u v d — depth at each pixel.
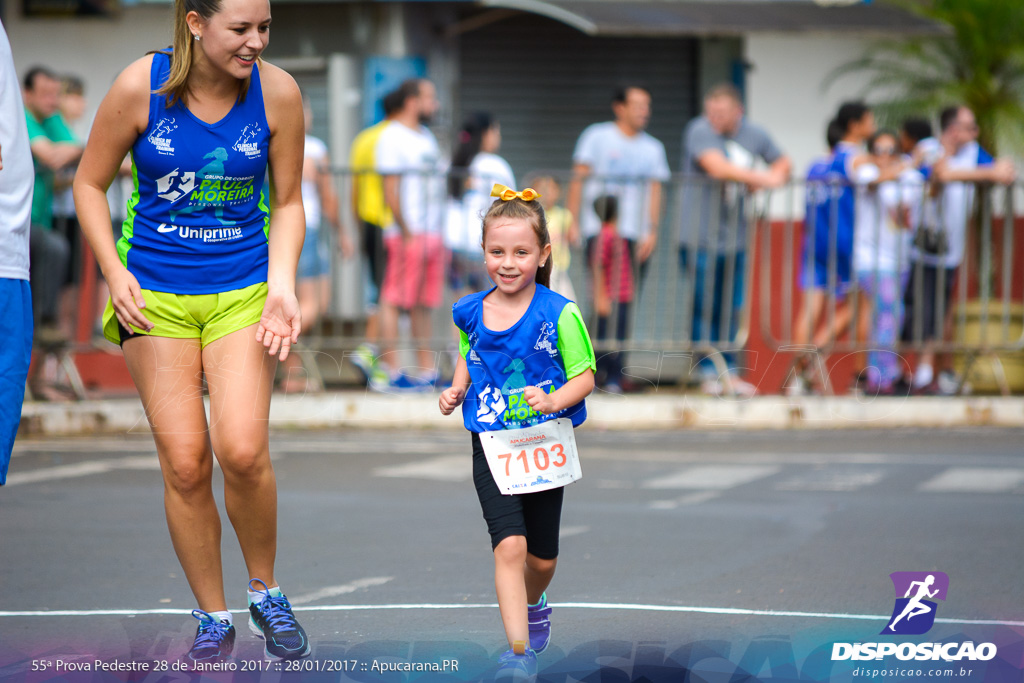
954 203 30.20
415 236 29.00
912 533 17.33
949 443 26.86
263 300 11.23
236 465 10.90
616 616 12.84
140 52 41.53
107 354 32.44
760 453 25.25
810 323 29.92
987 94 44.38
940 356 31.55
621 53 41.94
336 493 20.42
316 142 29.67
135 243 11.07
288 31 37.59
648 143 31.75
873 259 30.00
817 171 31.45
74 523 17.61
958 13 43.97
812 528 17.69
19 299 11.09
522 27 41.22
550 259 11.43
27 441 26.09
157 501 19.34
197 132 10.85
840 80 44.44
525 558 11.13
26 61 41.56
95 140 10.94
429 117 31.05
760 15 39.66
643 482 21.69
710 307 29.84
